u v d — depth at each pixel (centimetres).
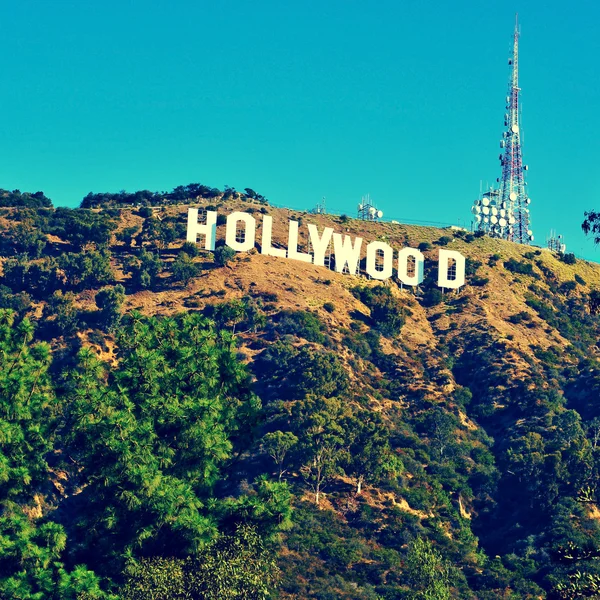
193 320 9825
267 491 8500
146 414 8775
